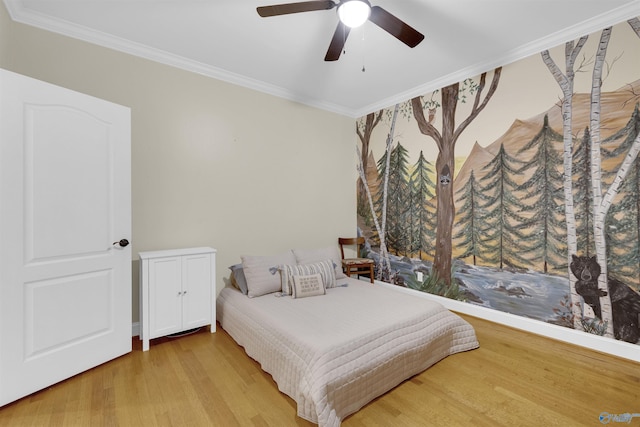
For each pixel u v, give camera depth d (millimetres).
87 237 2008
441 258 3330
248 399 1698
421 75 3166
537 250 2582
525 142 2639
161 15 2176
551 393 1758
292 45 2578
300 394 1504
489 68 2869
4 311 1633
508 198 2760
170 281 2414
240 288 2809
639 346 2090
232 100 3164
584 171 2316
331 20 2232
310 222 3848
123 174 2229
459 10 2117
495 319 2865
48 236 1819
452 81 3168
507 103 2754
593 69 2266
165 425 1483
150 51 2633
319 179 3936
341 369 1558
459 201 3145
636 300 2102
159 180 2727
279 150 3541
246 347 2223
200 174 2959
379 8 1645
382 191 3994
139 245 2621
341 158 4191
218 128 3070
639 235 2082
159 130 2725
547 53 2500
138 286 2607
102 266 2094
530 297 2639
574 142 2363
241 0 2016
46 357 1792
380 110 3996
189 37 2463
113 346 2150
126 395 1727
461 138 3113
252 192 3322
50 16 2182
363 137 4246
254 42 2531
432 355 2086
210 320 2627
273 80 3285
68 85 2324
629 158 2117
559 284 2463
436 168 3355
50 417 1541
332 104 4008
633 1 2029
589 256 2303
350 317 2076
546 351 2287
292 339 1789
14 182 1681
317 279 2697
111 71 2494
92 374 1957
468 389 1808
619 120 2156
